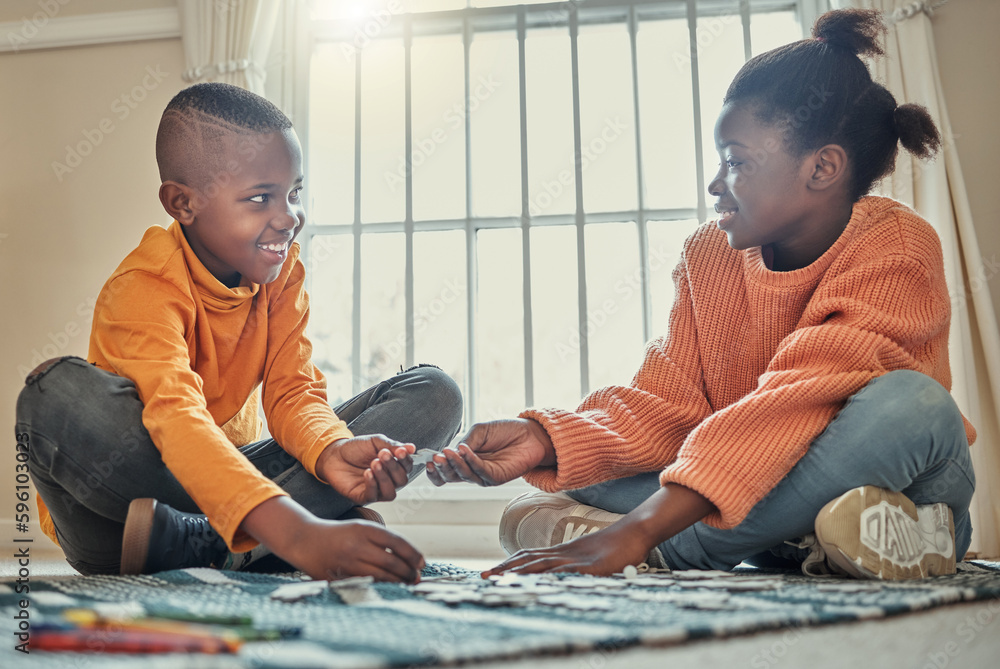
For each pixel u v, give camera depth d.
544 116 2.55
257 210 1.15
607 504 1.21
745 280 1.22
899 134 1.16
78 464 0.96
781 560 1.14
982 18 2.38
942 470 0.95
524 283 2.51
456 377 2.50
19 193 2.65
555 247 2.51
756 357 1.20
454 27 2.61
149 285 1.10
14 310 2.60
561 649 0.44
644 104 2.52
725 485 0.91
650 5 2.54
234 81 2.53
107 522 1.04
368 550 0.74
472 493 2.30
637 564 0.89
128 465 0.97
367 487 0.96
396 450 0.97
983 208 2.32
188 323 1.12
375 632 0.50
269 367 1.25
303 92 2.63
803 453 0.94
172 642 0.46
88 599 0.67
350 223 2.60
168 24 2.66
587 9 2.56
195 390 0.97
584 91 2.54
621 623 0.53
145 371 0.98
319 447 1.06
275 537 0.78
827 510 0.89
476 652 0.42
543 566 0.86
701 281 1.27
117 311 1.07
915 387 0.92
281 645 0.46
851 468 0.91
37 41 2.69
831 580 0.87
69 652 0.47
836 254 1.12
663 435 1.16
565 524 1.17
